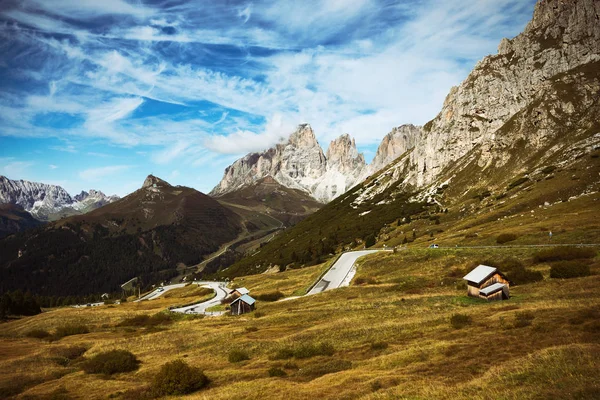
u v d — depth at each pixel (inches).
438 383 995.9
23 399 1525.6
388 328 1819.6
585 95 7003.0
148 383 1587.1
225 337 2297.0
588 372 806.5
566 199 4766.2
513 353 1126.4
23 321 4163.4
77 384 1676.9
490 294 2121.1
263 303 3772.1
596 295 1636.3
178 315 3740.2
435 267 3513.8
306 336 1959.9
